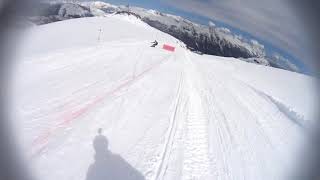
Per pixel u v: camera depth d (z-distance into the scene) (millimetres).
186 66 18062
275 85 16844
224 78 16281
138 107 7332
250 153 5879
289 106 11055
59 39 16281
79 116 5859
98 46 16562
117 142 5117
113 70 11055
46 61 9617
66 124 5359
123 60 13930
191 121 7141
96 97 7332
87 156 4438
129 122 6188
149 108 7461
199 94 10430
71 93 7141
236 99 10922
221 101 10000
